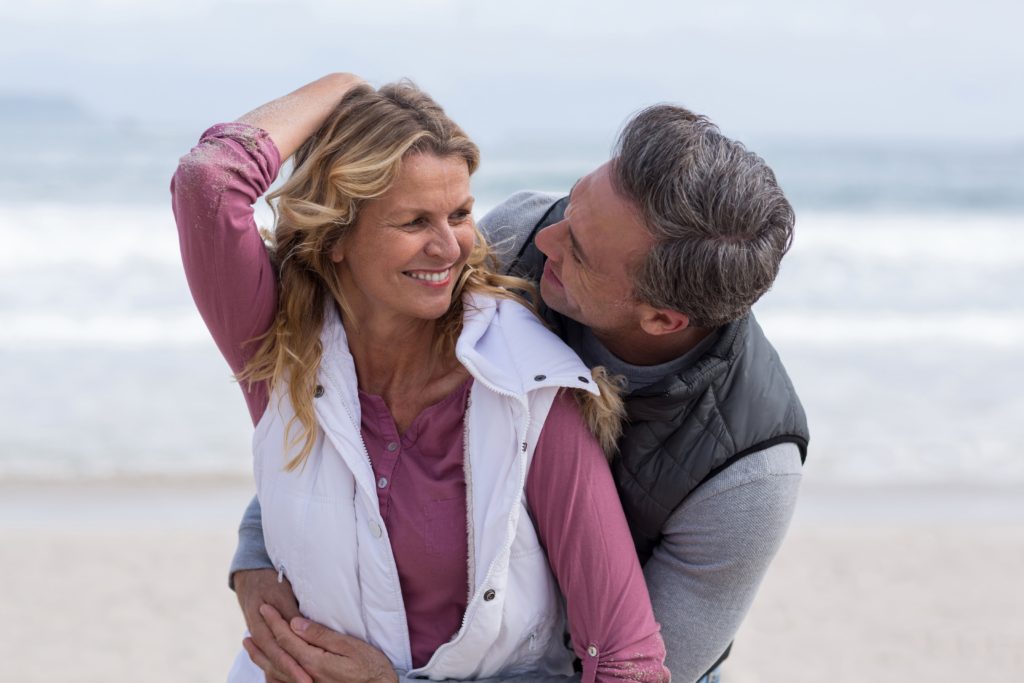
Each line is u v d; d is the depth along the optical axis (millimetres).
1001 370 10891
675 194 1688
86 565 5930
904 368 10945
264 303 1851
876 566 6293
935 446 8484
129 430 8164
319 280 1889
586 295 1842
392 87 1789
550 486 1781
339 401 1821
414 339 1840
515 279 1970
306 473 1848
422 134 1692
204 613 5414
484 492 1781
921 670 4980
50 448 7727
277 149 1779
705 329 1878
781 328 12711
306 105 1831
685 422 1873
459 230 1775
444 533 1809
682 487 1896
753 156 1765
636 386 1942
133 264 14156
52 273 13492
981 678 4910
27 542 6203
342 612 1847
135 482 7184
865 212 24359
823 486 7641
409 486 1830
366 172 1677
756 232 1728
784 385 1978
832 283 15367
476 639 1780
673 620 1961
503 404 1790
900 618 5578
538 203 2148
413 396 1855
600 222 1767
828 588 5961
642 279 1756
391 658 1848
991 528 6926
